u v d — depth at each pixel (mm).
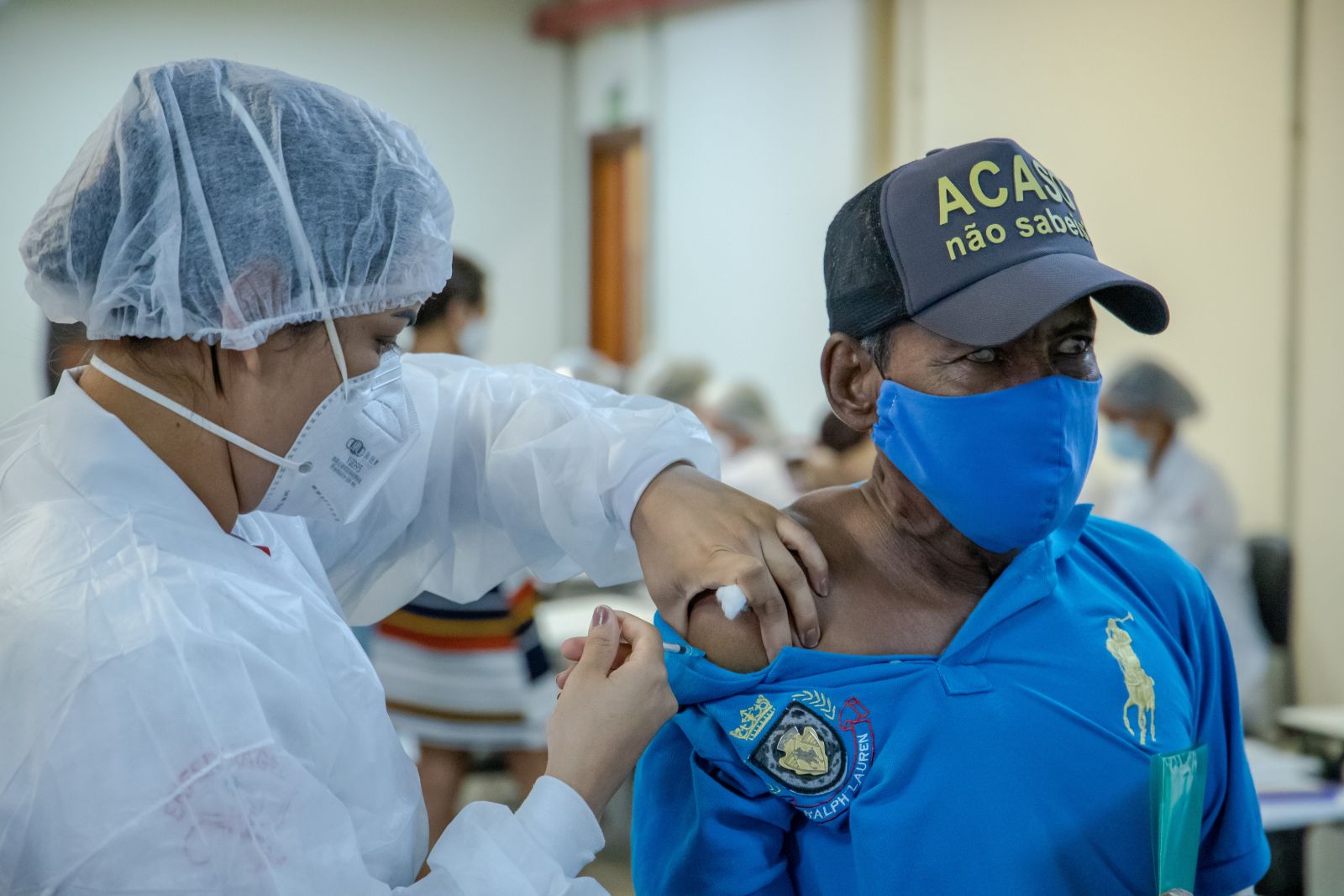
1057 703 1026
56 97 6637
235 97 1007
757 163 6430
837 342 1085
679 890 1055
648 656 1071
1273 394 3969
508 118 7789
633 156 7477
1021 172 1014
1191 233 4227
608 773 1040
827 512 1156
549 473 1256
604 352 7812
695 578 1102
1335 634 3818
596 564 1298
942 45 5316
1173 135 4266
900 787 1010
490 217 7770
